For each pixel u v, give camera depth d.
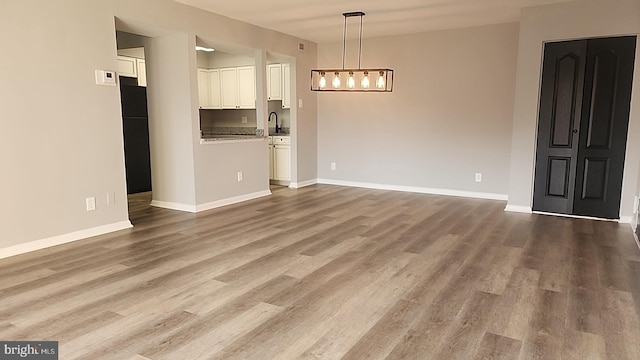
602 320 2.33
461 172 6.12
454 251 3.53
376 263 3.24
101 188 3.98
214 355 1.97
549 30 4.65
